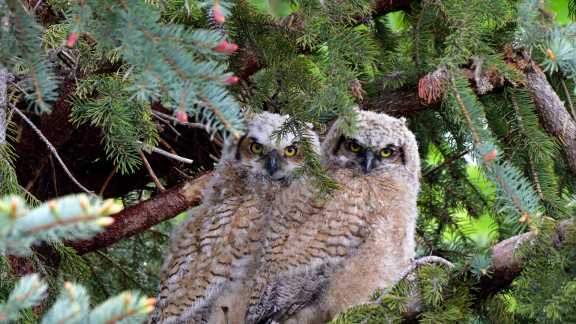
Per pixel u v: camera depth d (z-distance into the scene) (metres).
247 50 8.99
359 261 9.26
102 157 11.21
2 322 4.14
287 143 10.12
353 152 10.12
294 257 9.23
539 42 8.18
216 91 5.47
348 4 7.79
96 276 11.20
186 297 9.29
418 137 11.45
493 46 9.94
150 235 11.73
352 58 7.78
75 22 5.43
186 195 10.35
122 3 5.49
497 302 7.39
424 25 9.92
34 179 10.55
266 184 10.09
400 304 7.11
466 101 8.31
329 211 9.42
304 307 9.27
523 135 9.69
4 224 3.63
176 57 5.45
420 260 7.38
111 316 4.09
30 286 4.23
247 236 9.59
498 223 11.06
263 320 9.26
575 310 6.65
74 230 3.74
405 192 9.88
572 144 9.73
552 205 9.30
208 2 6.07
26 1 7.45
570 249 6.88
